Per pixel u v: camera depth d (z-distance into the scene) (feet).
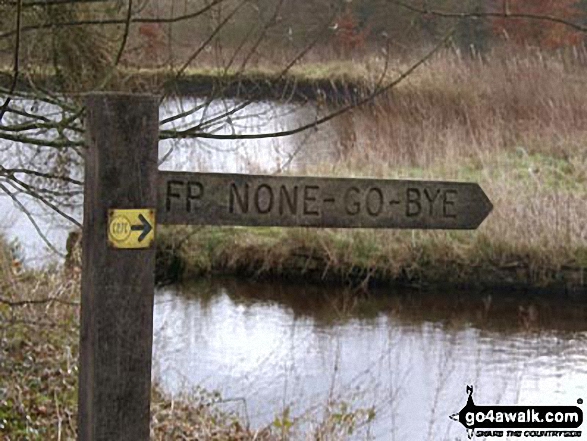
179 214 10.40
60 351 22.95
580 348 30.48
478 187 11.30
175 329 30.81
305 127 15.64
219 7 16.80
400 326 32.63
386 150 45.09
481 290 37.24
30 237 33.73
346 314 33.91
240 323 32.01
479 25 58.49
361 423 22.16
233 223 10.58
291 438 21.25
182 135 15.81
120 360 10.15
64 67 20.63
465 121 50.29
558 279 37.17
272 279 37.52
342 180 10.88
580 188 41.68
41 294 25.02
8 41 19.36
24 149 31.32
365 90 47.93
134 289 10.14
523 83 51.39
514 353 29.76
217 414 22.63
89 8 20.56
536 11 62.75
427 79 50.55
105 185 10.02
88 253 10.16
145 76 20.77
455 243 37.76
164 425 20.68
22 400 20.42
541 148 47.09
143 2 18.69
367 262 37.50
